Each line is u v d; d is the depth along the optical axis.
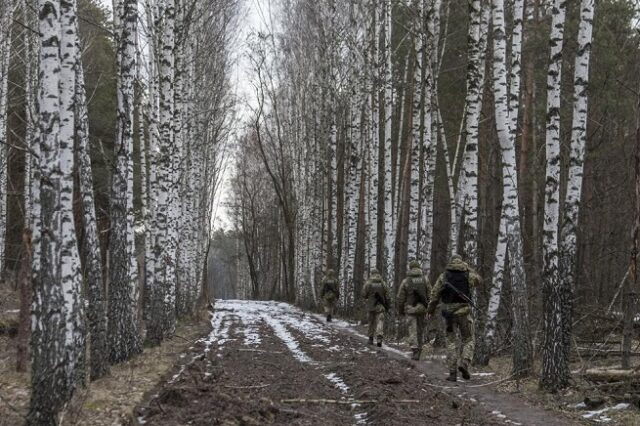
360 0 27.66
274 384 10.42
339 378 11.33
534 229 18.33
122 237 12.36
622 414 8.39
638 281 10.57
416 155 21.25
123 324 12.41
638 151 9.23
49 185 7.19
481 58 18.52
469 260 14.80
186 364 12.40
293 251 48.47
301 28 38.44
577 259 19.94
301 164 44.56
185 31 19.53
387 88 25.91
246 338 19.12
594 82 22.11
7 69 21.34
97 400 8.31
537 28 20.36
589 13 10.45
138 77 20.12
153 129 18.75
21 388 9.82
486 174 23.02
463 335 11.58
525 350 11.43
